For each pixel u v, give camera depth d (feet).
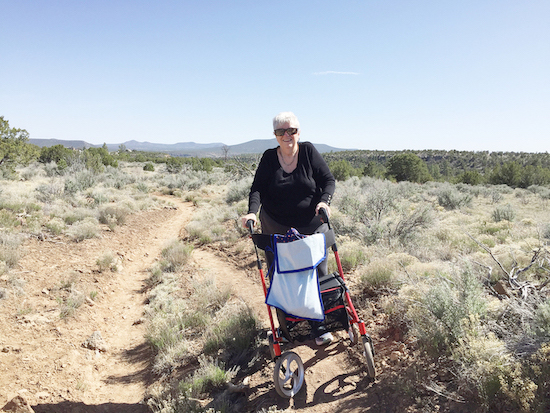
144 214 58.18
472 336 10.90
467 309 11.85
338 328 11.35
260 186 13.55
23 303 20.75
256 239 11.91
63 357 16.51
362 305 16.62
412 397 10.19
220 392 12.89
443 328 11.82
